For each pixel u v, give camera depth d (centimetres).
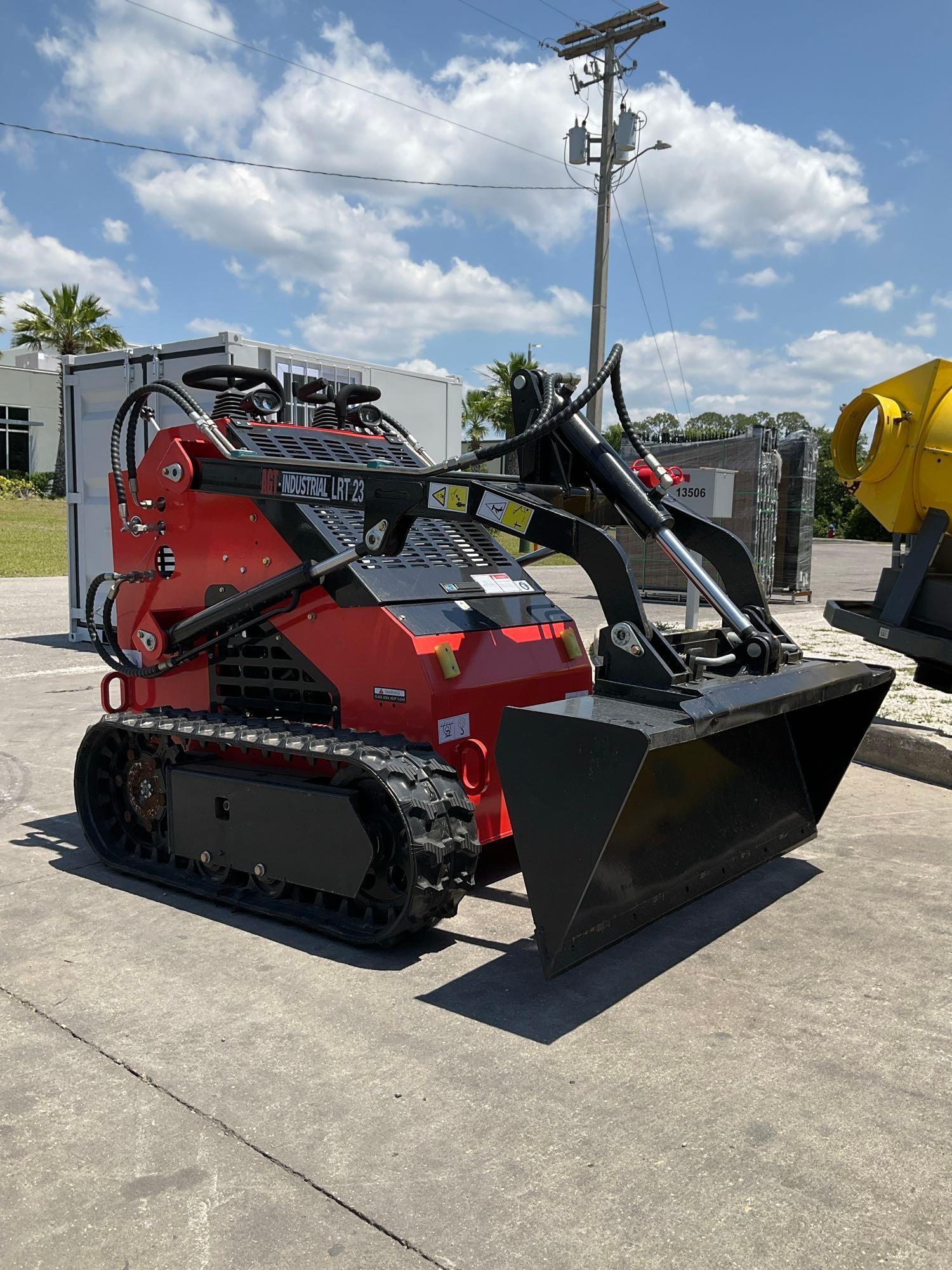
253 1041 304
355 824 360
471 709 397
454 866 355
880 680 422
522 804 314
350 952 367
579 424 392
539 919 315
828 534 6047
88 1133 259
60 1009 324
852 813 546
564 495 397
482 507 361
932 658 623
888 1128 264
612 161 2036
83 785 463
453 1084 282
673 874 391
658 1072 289
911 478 630
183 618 466
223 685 456
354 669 402
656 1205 233
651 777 377
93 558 1070
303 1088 279
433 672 384
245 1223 227
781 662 378
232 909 407
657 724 300
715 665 363
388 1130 260
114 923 394
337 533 414
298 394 530
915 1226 227
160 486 464
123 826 468
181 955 364
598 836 300
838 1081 286
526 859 315
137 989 338
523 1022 317
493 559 471
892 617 642
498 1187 239
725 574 408
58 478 4853
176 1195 236
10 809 547
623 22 1986
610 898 356
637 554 1662
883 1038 310
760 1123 265
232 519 439
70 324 4556
